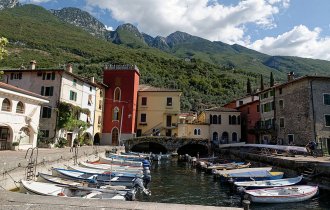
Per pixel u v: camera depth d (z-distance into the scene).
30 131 31.86
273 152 34.72
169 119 55.09
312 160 25.48
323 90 37.53
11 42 134.12
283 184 20.83
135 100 53.75
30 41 141.12
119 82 52.78
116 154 38.12
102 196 15.05
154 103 55.50
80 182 18.20
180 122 55.28
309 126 36.56
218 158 41.56
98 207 7.29
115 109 52.16
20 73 38.78
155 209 7.14
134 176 21.28
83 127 42.81
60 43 155.00
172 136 51.75
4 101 27.67
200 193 20.86
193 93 102.44
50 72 37.97
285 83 41.81
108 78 53.22
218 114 56.25
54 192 14.75
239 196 19.61
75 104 41.53
